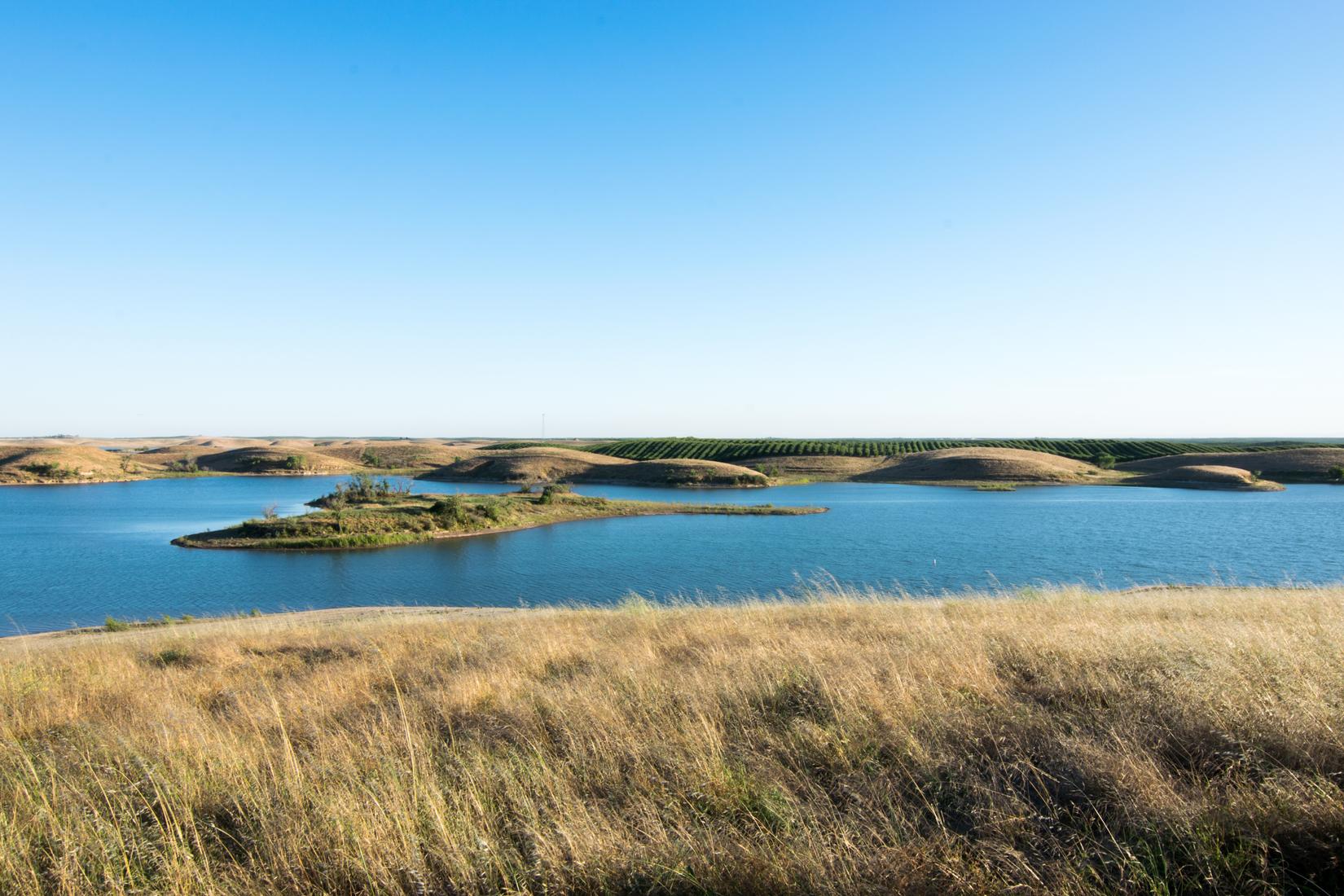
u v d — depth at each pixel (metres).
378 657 10.65
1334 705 4.93
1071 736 4.85
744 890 3.54
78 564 53.66
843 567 49.34
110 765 5.55
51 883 3.99
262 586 44.31
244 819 4.64
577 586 43.31
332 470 192.62
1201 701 5.10
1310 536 64.12
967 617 11.48
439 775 5.12
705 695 6.41
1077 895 3.32
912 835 3.88
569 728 5.82
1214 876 3.36
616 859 3.81
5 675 9.48
